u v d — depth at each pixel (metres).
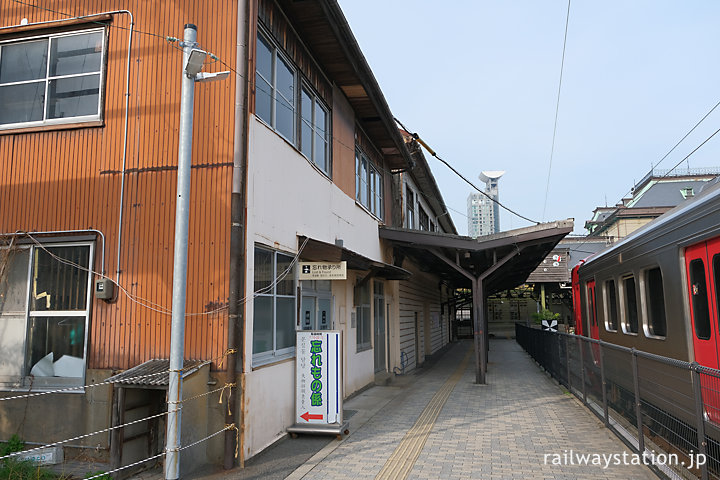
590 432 7.36
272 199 6.94
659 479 5.21
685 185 48.06
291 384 7.25
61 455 5.93
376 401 10.09
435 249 12.86
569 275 35.72
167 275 6.12
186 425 5.38
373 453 6.32
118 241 6.31
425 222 22.48
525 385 12.41
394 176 16.52
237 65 6.27
